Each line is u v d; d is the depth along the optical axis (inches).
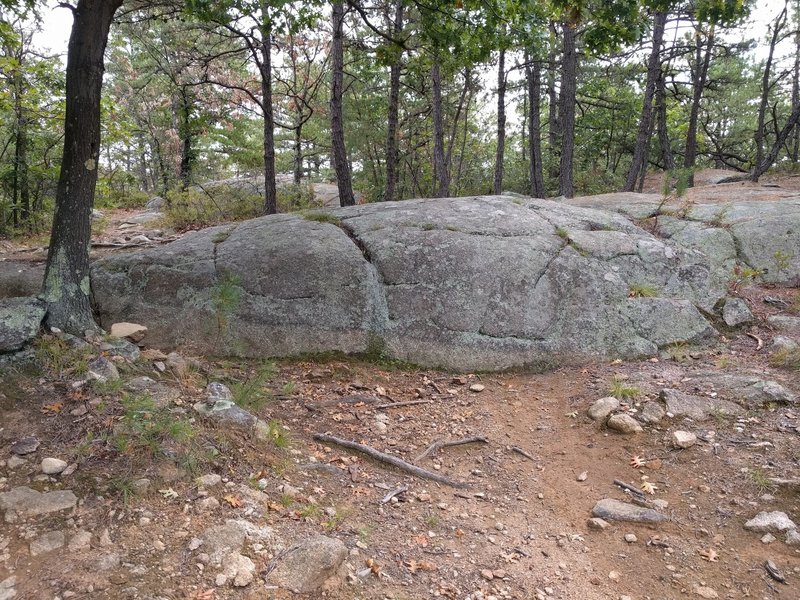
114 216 656.4
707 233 326.3
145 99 901.8
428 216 298.4
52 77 464.1
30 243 409.1
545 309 255.1
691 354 246.4
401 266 263.6
